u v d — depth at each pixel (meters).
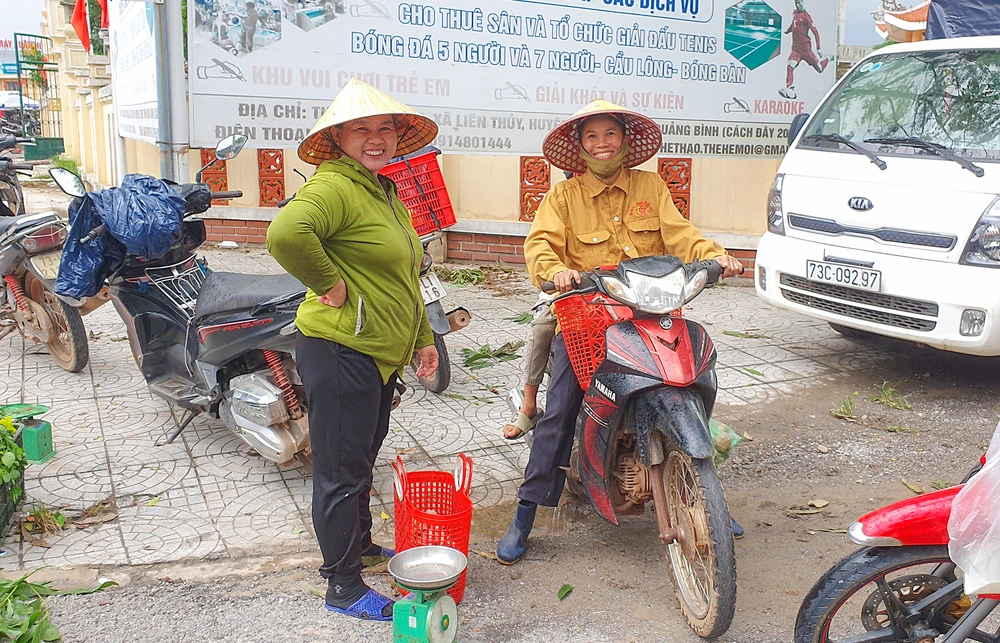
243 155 9.73
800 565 3.63
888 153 5.64
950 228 5.10
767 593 3.41
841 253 5.55
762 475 4.50
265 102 5.82
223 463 4.43
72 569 3.44
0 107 25.55
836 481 4.45
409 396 5.45
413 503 3.57
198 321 4.17
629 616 3.24
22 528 3.73
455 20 6.26
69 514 3.88
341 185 2.87
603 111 3.26
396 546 3.42
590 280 3.08
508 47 6.48
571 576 3.51
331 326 2.98
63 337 5.72
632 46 6.93
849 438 4.98
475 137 6.52
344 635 3.07
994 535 2.22
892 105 5.96
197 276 4.76
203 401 4.30
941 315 5.13
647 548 3.74
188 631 3.07
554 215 3.43
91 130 16.91
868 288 5.41
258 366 4.25
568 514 4.02
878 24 12.18
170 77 5.50
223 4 5.59
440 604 2.83
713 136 7.44
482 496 4.16
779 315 7.51
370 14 5.99
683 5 7.03
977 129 5.51
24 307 5.75
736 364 6.20
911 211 5.27
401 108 2.97
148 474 4.29
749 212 8.60
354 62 6.02
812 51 7.68
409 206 4.73
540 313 3.72
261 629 3.09
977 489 2.28
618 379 3.10
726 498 4.25
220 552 3.59
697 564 3.13
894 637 2.64
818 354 6.46
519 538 3.60
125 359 6.08
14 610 3.00
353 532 3.15
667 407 2.97
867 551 2.56
